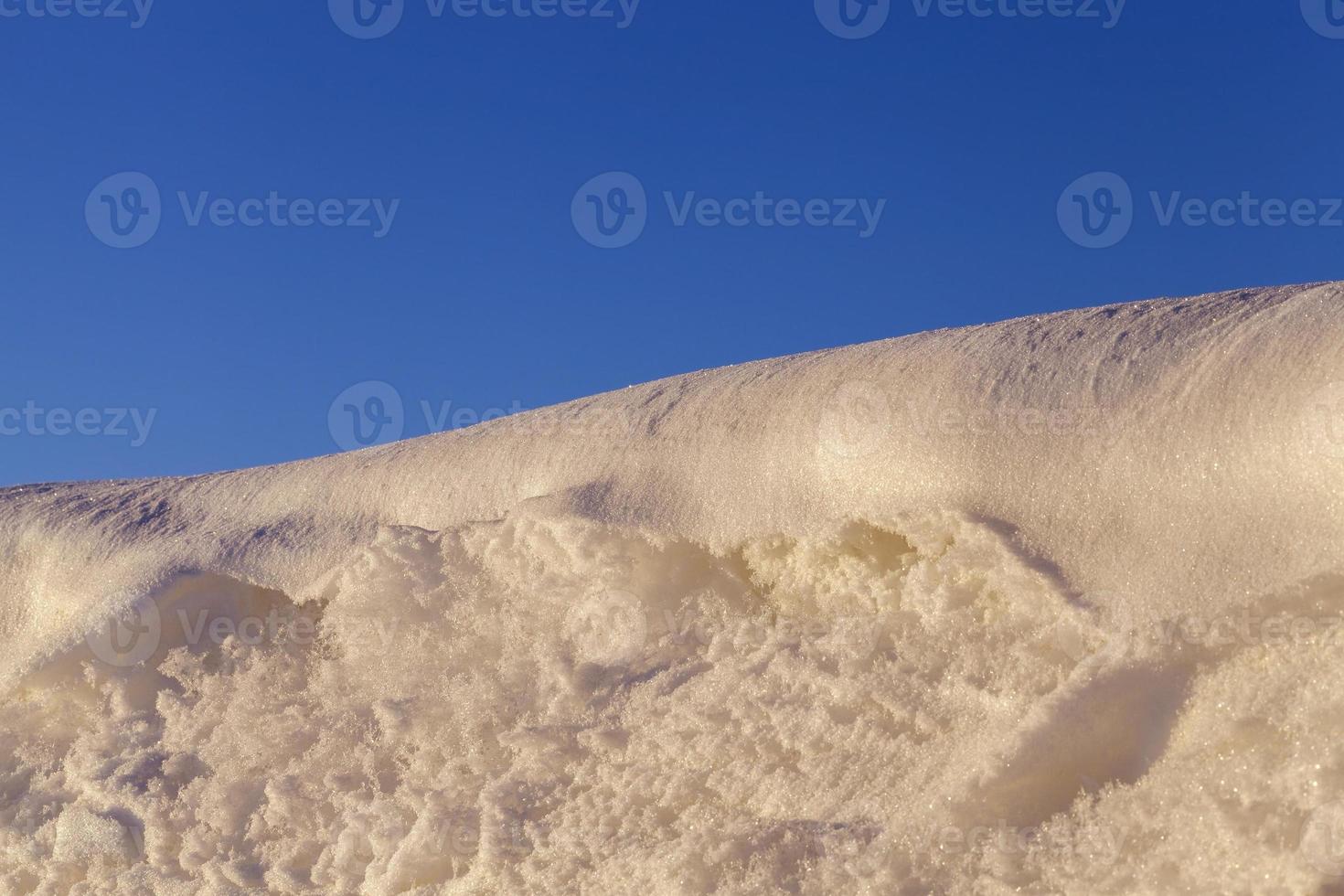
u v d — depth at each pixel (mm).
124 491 4625
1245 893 2062
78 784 3826
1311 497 2373
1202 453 2549
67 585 4172
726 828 2660
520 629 3408
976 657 2691
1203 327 2844
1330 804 2051
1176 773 2275
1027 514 2750
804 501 3096
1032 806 2398
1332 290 2715
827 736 2775
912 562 2955
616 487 3393
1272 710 2230
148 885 3539
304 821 3422
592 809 2951
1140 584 2520
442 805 3156
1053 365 2938
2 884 3816
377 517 3898
